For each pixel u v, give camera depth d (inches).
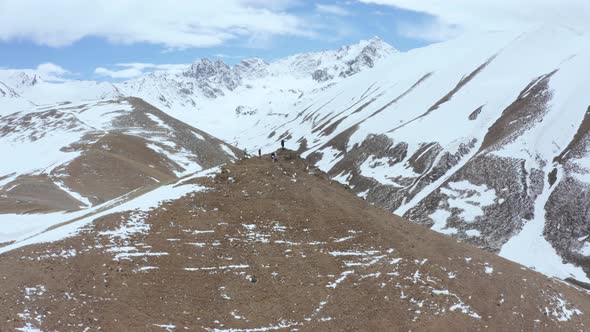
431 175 5029.5
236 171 1971.0
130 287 1339.8
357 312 1408.7
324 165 7003.0
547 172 4443.9
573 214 3912.4
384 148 6146.7
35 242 1465.3
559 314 1571.1
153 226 1606.8
